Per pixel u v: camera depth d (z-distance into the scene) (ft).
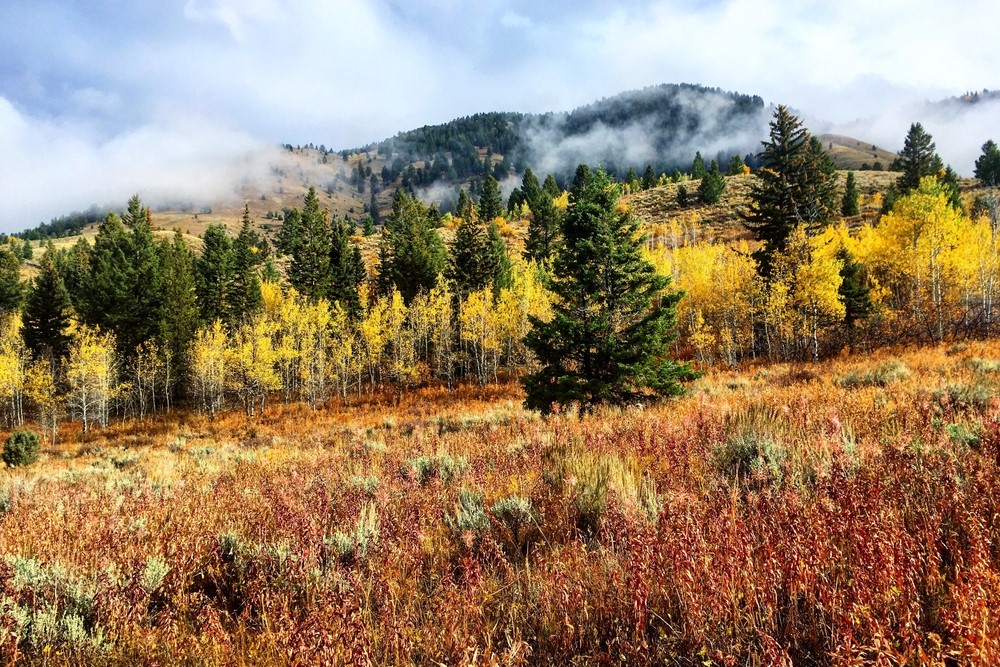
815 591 7.21
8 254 236.22
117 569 12.26
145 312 172.45
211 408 153.69
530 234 235.40
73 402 148.15
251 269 221.46
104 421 144.77
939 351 62.85
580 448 20.99
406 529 13.30
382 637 8.02
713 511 10.38
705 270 157.79
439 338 164.76
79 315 179.93
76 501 23.99
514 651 6.97
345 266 220.84
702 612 7.00
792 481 11.73
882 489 10.29
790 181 128.88
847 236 163.53
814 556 7.66
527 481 16.93
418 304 172.65
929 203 113.91
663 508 10.55
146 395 171.32
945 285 114.32
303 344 156.76
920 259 110.73
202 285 201.98
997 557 7.55
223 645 8.36
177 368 168.04
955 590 6.31
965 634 5.65
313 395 149.18
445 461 23.09
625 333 43.70
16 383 148.66
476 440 31.83
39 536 16.20
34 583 11.44
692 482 14.14
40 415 157.58
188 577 11.94
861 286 111.14
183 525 15.89
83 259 270.26
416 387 157.79
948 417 18.51
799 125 129.80
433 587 10.38
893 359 58.49
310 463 31.07
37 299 177.27
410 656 7.59
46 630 9.37
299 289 220.02
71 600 10.94
